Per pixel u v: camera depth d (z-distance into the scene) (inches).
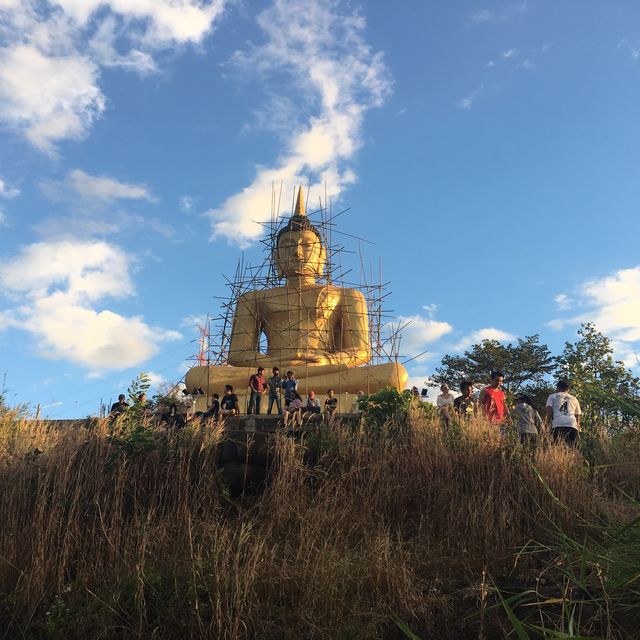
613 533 245.9
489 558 289.7
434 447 378.9
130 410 404.5
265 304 866.8
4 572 291.1
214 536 298.5
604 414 447.8
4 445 385.1
